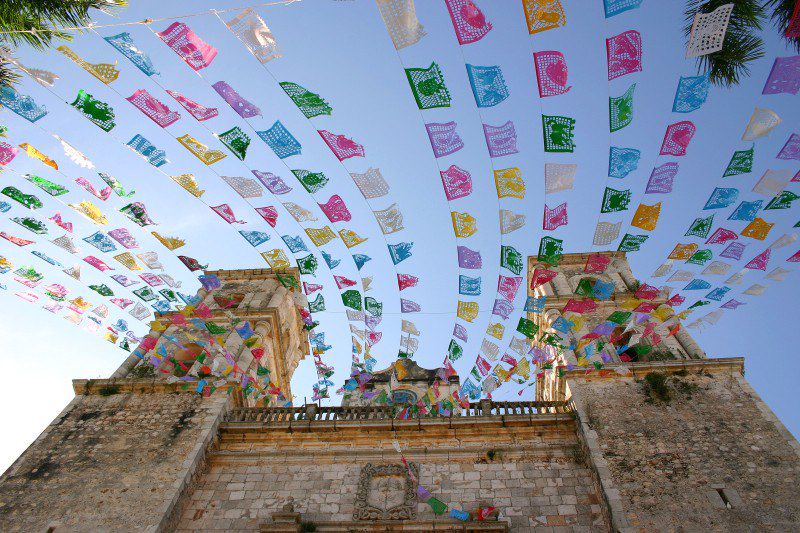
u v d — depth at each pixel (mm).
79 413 24844
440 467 22188
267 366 31828
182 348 29453
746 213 16234
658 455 20766
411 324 20812
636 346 27391
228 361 27109
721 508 18609
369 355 21750
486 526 19453
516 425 23438
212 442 23562
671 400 23125
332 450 23156
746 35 12164
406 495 21000
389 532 19906
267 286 36250
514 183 14727
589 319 29656
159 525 19422
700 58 12430
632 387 23953
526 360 22141
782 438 20812
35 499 20672
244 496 21547
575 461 21922
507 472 21750
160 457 22312
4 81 14883
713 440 21094
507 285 18969
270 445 23781
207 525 20453
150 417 24469
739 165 14438
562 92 12219
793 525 17797
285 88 13195
